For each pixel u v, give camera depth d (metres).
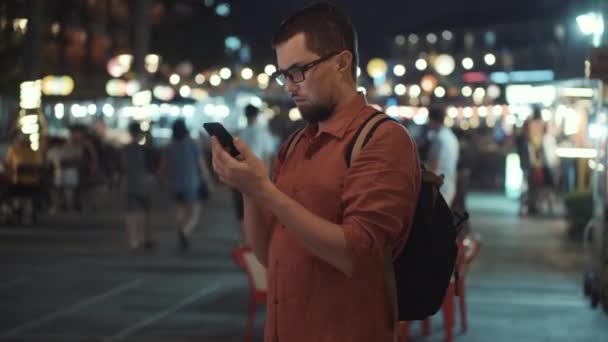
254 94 45.69
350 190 3.42
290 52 3.52
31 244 17.83
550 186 25.75
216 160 3.27
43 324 10.30
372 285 3.49
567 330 10.42
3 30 30.44
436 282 3.66
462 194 14.09
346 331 3.47
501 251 17.69
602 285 11.35
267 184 3.25
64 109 41.16
